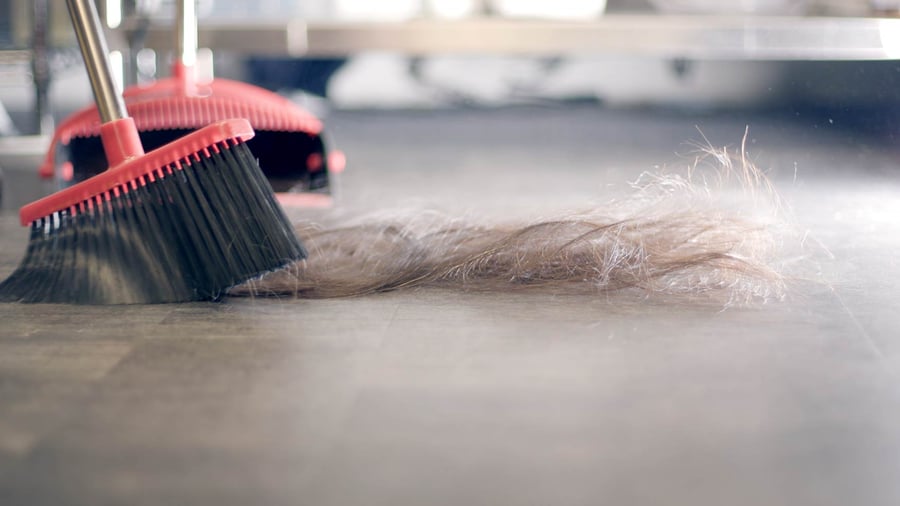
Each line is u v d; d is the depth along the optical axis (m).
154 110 1.44
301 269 1.08
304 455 0.60
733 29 2.23
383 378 0.74
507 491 0.55
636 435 0.63
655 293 1.01
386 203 1.64
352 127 3.25
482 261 1.08
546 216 1.20
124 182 0.97
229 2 3.16
